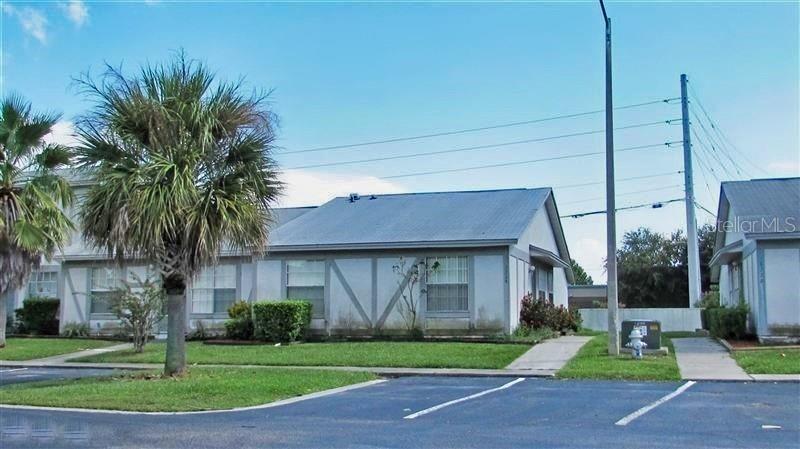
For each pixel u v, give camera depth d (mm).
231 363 19484
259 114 15602
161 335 26875
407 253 24359
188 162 14734
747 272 22922
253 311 24312
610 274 18922
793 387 14039
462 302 23734
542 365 17875
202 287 26453
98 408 12039
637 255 53188
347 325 24734
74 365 20562
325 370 17516
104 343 25453
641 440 9055
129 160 15016
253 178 15516
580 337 25109
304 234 25969
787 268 20594
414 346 21609
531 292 26781
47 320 28531
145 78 15328
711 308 26719
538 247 27922
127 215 14320
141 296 22812
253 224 15523
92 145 15023
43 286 29969
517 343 22312
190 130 15086
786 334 20453
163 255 15016
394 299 24344
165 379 15070
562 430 9789
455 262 23922
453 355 19562
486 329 23391
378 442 9117
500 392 13898
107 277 27672
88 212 15016
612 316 18875
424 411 11656
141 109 14766
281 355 20469
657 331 18906
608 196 18969
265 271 25828
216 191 15023
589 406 11914
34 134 22656
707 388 13969
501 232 23609
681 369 16562
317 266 25359
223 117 15336
